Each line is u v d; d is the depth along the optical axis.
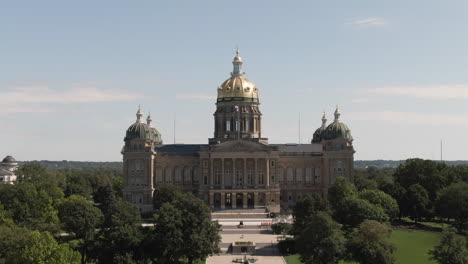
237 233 192.00
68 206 160.00
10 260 114.06
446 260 122.25
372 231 130.12
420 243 171.12
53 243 115.75
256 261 149.00
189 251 134.12
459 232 193.62
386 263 126.38
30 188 174.50
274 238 181.25
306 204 166.50
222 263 147.00
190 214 137.00
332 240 128.88
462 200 194.75
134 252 132.12
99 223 142.62
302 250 134.88
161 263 135.12
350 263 142.88
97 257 131.75
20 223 155.12
